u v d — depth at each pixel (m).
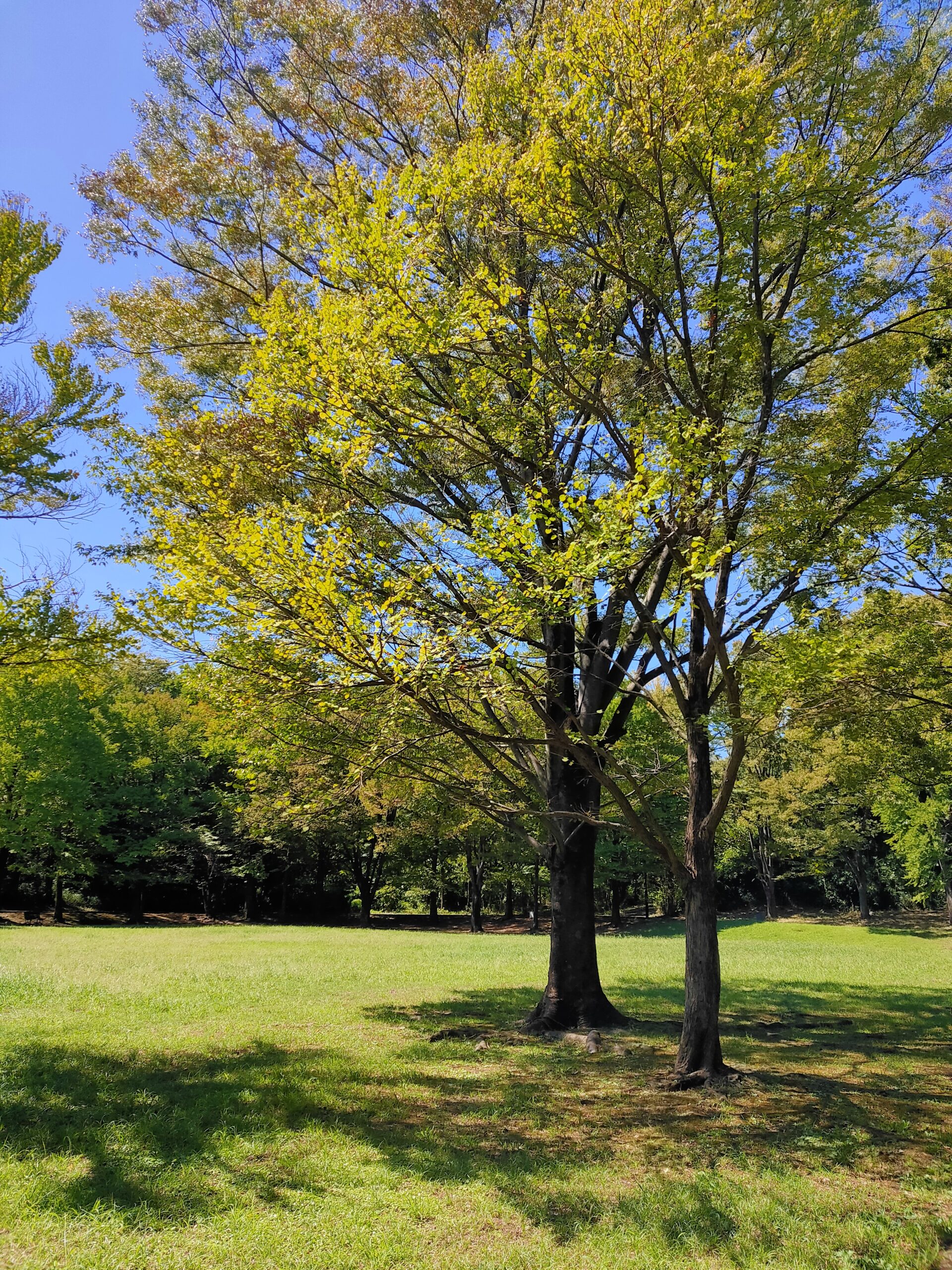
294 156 9.92
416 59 9.74
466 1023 11.52
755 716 7.75
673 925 39.84
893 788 14.56
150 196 9.79
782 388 8.73
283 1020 11.29
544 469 8.24
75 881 43.56
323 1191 5.33
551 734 8.17
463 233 8.37
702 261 7.91
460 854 42.34
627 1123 6.94
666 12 6.23
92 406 10.01
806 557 7.70
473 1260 4.48
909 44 8.31
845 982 17.09
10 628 9.37
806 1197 5.39
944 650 9.47
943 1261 4.54
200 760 42.56
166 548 7.29
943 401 8.23
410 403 7.66
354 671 6.74
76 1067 8.16
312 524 7.32
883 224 8.02
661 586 10.21
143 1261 4.32
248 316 10.02
